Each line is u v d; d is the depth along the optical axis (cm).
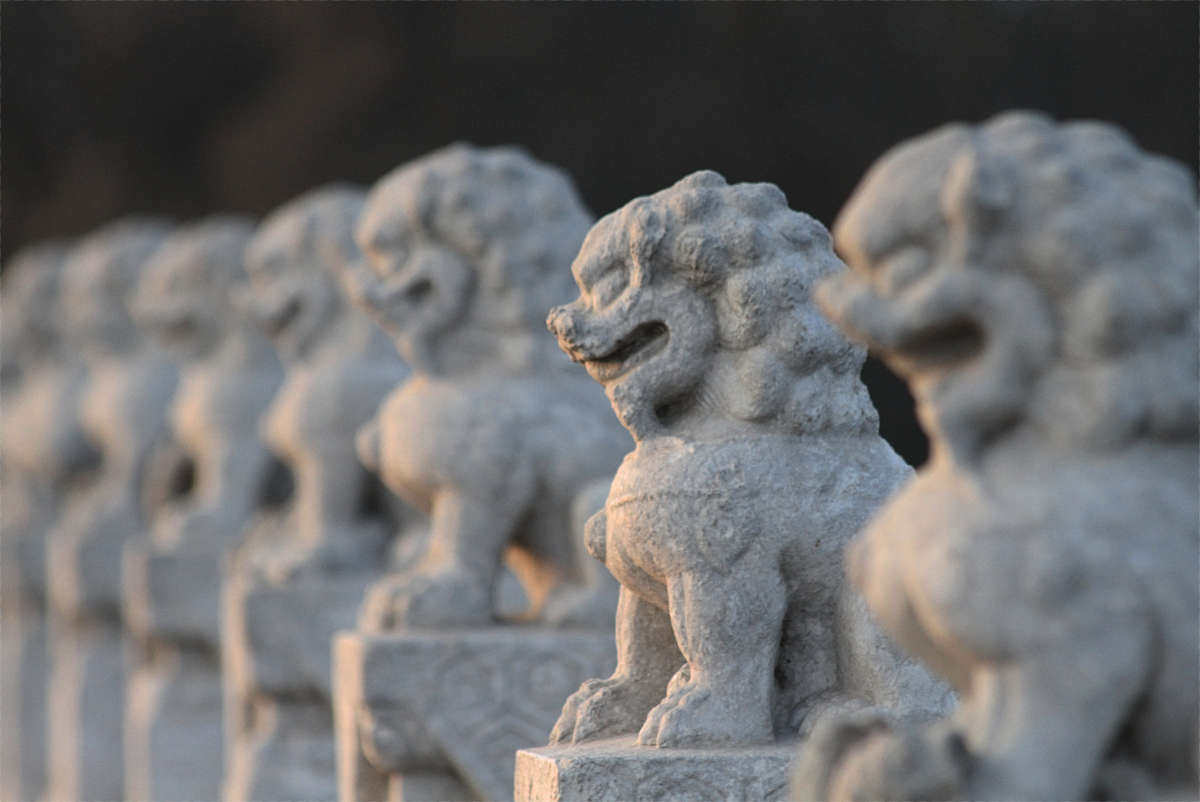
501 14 2745
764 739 743
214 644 1725
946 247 527
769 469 757
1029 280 522
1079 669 502
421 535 1387
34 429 2414
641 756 721
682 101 2559
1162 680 505
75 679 2072
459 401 1114
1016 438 532
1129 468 520
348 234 1518
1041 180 520
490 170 1148
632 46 2672
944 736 518
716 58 2606
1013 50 2544
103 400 2120
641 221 784
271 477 1789
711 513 749
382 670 1045
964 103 2538
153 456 2083
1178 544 509
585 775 718
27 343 2575
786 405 770
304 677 1400
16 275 2702
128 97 3484
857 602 746
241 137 3116
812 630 770
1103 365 518
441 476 1107
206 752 1738
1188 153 2430
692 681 752
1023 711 508
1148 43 2478
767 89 2573
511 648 1051
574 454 1102
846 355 782
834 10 2573
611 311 787
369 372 1484
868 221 536
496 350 1139
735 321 777
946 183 525
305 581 1415
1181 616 502
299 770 1398
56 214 3559
